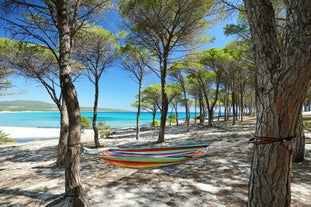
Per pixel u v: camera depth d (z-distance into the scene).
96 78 9.13
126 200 2.92
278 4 4.97
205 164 4.86
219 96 28.45
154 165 2.03
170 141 9.80
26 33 4.02
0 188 3.84
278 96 1.39
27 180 4.34
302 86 1.30
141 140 11.62
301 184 3.28
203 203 2.75
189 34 8.55
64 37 3.12
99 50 8.47
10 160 7.55
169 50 8.90
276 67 1.43
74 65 8.24
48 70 7.15
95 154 2.55
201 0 7.13
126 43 9.32
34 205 2.97
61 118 5.83
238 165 4.64
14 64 7.09
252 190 1.61
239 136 9.91
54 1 3.18
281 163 1.45
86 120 24.33
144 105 30.67
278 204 1.47
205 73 16.84
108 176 4.27
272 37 1.51
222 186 3.37
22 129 29.20
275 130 1.44
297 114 1.41
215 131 13.73
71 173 2.88
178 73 15.02
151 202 2.83
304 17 1.22
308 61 1.22
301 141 4.60
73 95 3.03
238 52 11.43
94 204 2.80
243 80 18.39
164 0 7.51
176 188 3.35
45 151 9.37
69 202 2.67
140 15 8.05
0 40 6.88
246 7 1.69
